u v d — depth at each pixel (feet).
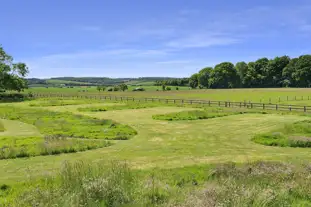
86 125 91.04
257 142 64.69
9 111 130.82
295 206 20.29
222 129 83.35
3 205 23.29
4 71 250.16
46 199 21.75
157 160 48.39
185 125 91.86
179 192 24.59
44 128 85.92
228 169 33.58
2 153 52.16
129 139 71.15
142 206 20.49
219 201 19.88
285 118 100.17
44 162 48.06
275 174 28.89
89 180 23.85
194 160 48.19
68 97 238.68
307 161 41.91
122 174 27.17
